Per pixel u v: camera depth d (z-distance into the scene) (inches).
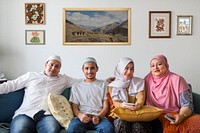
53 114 99.5
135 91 103.3
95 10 153.8
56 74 110.0
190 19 154.1
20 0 152.3
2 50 153.5
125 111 93.7
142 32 154.5
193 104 109.5
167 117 94.3
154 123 100.7
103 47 154.9
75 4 153.6
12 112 106.4
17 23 153.2
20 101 108.2
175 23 154.3
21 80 108.4
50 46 154.4
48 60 110.1
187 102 98.3
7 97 106.3
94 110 102.0
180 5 153.8
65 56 154.9
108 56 155.3
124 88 104.4
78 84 108.3
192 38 155.1
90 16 153.9
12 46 153.7
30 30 153.5
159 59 105.8
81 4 153.7
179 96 100.8
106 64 155.3
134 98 103.2
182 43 155.3
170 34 154.4
